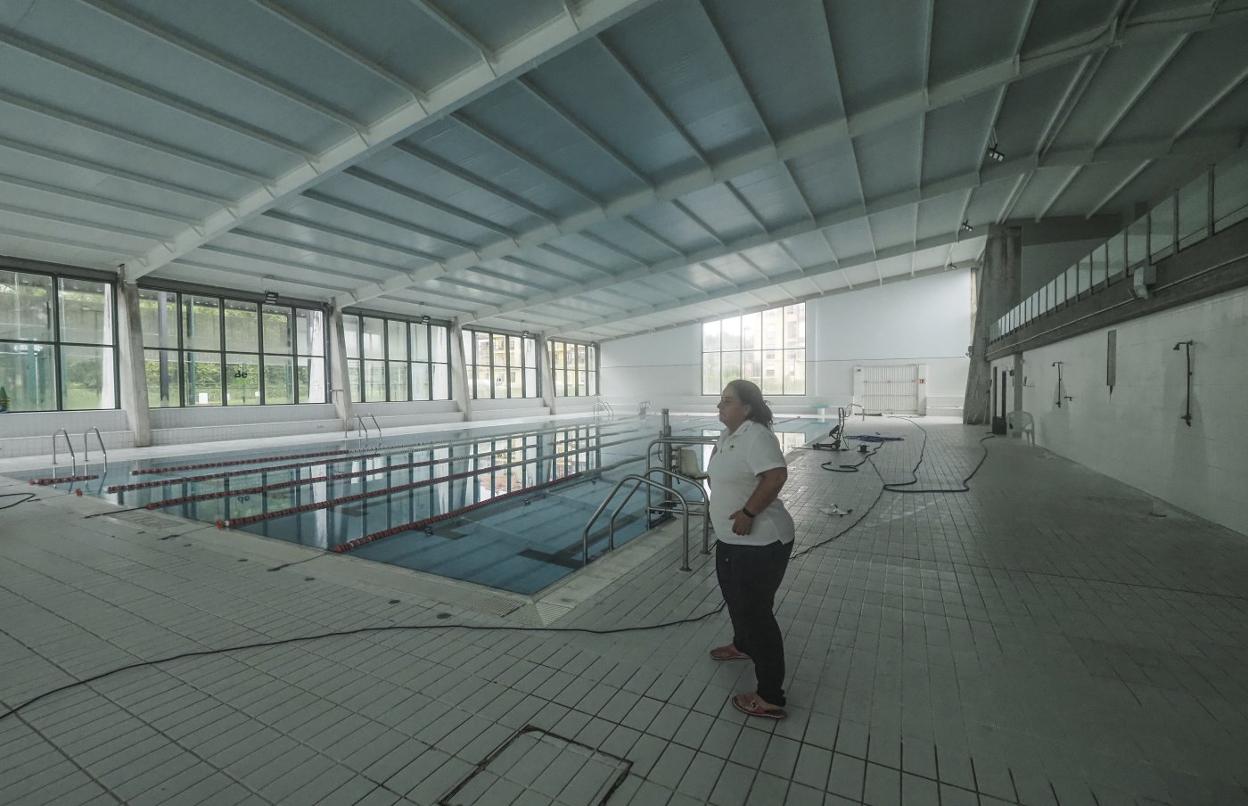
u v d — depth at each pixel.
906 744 2.01
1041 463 9.22
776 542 2.16
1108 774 1.85
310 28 5.86
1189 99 9.26
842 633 2.94
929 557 4.25
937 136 10.29
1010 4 6.90
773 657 2.15
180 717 2.23
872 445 12.03
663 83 7.67
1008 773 1.86
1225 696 2.31
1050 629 2.97
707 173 10.23
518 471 10.28
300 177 8.62
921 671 2.53
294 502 7.61
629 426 19.73
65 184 8.67
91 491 8.33
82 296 12.46
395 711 2.25
